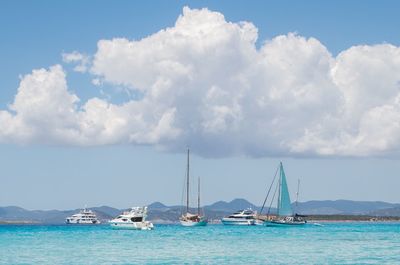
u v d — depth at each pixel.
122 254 93.50
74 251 99.69
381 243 119.94
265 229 196.50
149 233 169.75
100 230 194.50
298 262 80.19
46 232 182.62
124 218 185.88
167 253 94.94
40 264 79.56
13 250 102.31
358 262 79.88
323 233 172.12
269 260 83.06
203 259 84.75
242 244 115.94
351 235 157.62
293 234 162.50
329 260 82.75
